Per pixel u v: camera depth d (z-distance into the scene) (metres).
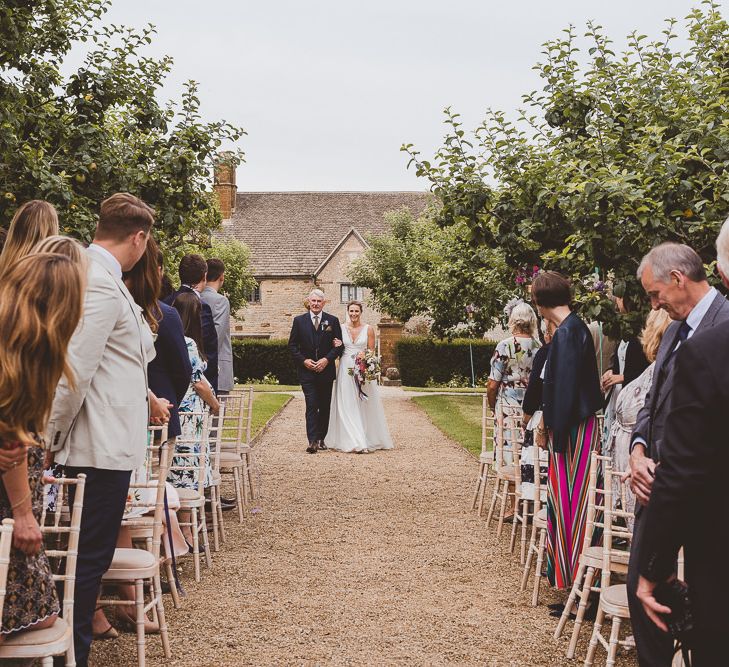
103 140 9.02
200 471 6.17
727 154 6.02
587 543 4.56
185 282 7.33
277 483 9.64
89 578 3.74
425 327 37.25
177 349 5.34
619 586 4.16
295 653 4.47
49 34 8.80
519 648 4.59
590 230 6.02
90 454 3.71
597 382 5.29
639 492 3.31
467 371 30.42
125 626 4.77
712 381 2.32
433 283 22.36
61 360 2.86
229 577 5.94
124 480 3.82
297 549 6.74
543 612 5.23
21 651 2.91
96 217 8.38
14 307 2.79
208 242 16.89
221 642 4.62
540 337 8.12
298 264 40.66
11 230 3.79
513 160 7.08
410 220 31.34
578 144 6.94
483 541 7.05
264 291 40.28
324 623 4.96
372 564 6.30
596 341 6.85
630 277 6.06
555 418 5.19
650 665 3.02
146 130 9.78
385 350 30.22
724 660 2.31
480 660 4.41
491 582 5.88
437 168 7.19
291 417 16.80
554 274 5.46
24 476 2.90
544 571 6.11
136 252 3.88
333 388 12.48
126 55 9.58
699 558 2.36
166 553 5.15
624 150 6.74
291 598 5.45
